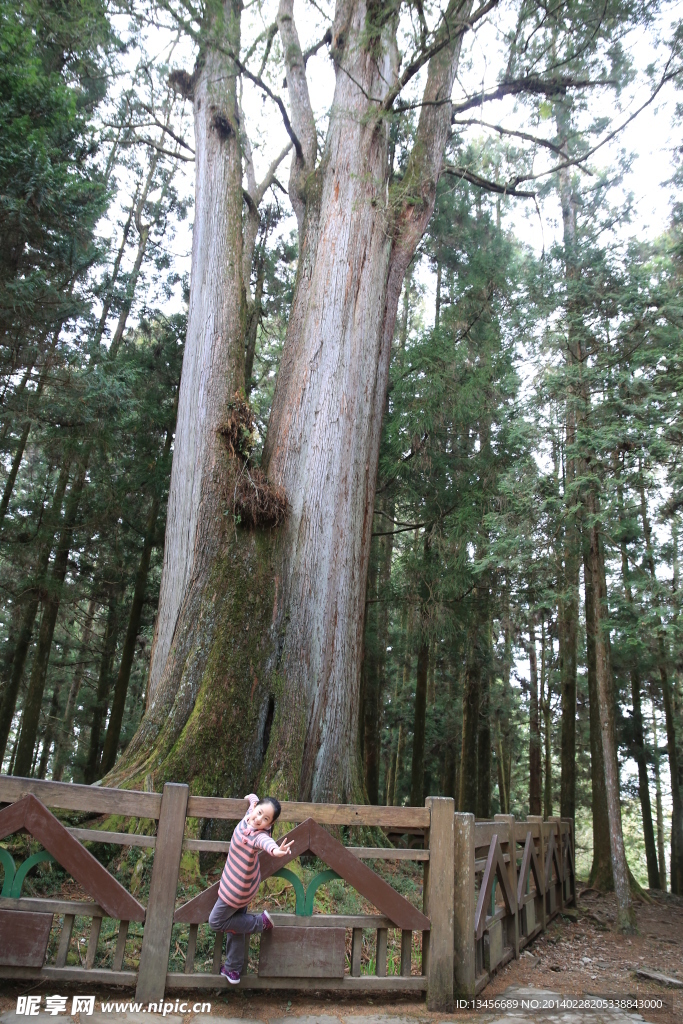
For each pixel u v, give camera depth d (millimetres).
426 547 13438
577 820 27719
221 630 7082
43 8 9586
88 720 24031
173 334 16172
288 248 16891
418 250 16297
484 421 12656
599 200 12492
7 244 9047
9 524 12359
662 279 10008
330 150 10031
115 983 3668
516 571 9281
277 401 8938
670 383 8148
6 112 8461
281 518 7910
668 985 5309
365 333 9000
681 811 15219
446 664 17391
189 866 5633
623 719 16922
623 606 8148
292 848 3986
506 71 9664
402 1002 4031
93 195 9211
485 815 17688
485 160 15125
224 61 9781
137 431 15180
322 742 7391
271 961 3797
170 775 6219
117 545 15859
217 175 9492
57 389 10383
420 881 6977
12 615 13773
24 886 5148
